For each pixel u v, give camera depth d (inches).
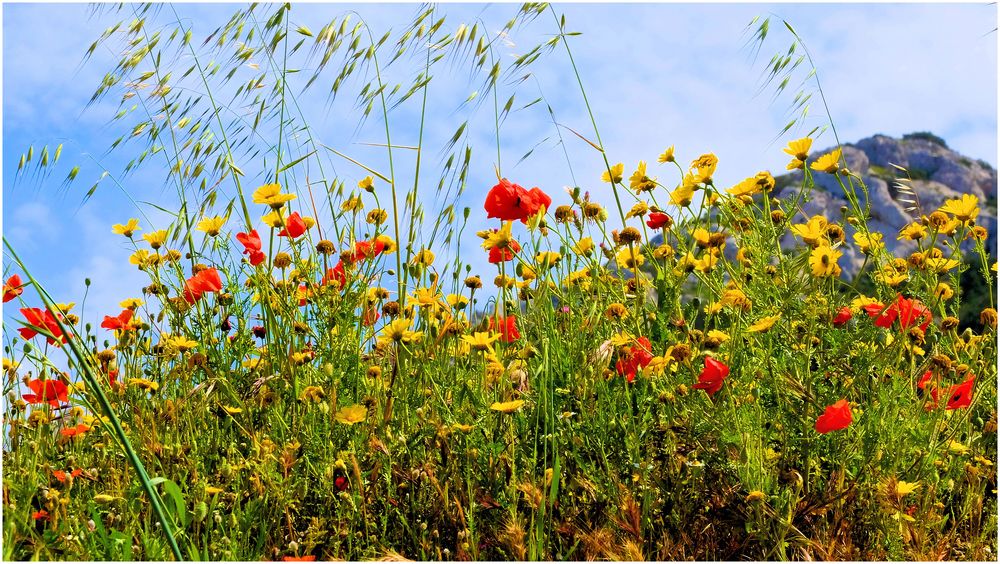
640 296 86.3
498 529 69.9
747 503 67.0
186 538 64.4
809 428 71.6
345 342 89.8
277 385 87.9
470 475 72.0
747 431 66.5
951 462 77.5
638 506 67.7
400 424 82.2
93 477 73.0
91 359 87.0
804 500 68.6
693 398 73.2
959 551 72.1
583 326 87.5
